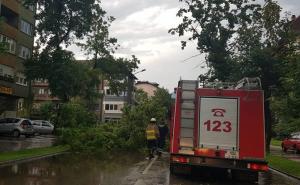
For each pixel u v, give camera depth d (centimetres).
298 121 1662
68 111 2845
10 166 1547
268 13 3134
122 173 1495
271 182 1508
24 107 5034
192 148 1391
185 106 1412
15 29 4703
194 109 1407
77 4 4322
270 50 2986
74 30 4425
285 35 3069
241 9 3341
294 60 1733
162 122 2641
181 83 1430
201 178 1480
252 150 1365
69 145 2497
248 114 1384
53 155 2125
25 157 1839
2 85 4306
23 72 4441
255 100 1391
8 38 4550
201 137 1393
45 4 4350
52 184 1170
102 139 2594
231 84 1496
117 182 1262
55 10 4338
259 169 1352
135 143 2698
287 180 1598
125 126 2733
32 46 5188
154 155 2339
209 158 1377
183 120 1408
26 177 1278
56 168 1554
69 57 4409
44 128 4469
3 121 3694
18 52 4822
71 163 1762
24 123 3688
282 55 2956
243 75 2978
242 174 1430
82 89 4962
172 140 1409
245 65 3005
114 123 2889
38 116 5472
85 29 4425
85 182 1236
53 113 4625
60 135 2603
